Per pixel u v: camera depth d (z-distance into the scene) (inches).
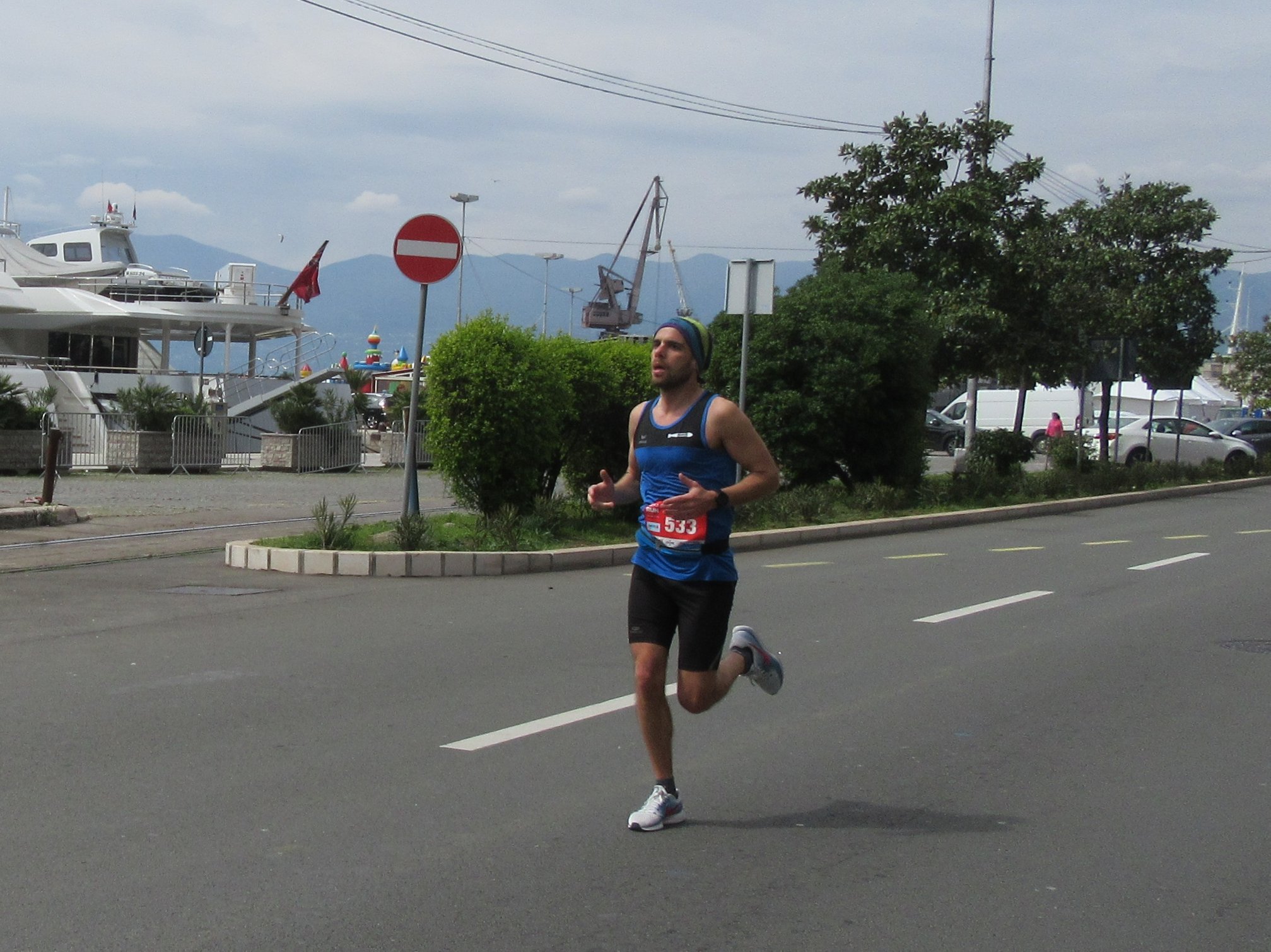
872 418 795.4
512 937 161.3
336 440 1193.4
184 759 236.1
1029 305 951.6
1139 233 1165.7
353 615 389.1
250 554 491.8
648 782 228.1
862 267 922.1
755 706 287.4
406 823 203.6
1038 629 387.9
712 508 196.4
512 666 317.7
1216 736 266.5
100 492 848.9
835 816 212.1
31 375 1277.1
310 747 245.1
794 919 169.3
